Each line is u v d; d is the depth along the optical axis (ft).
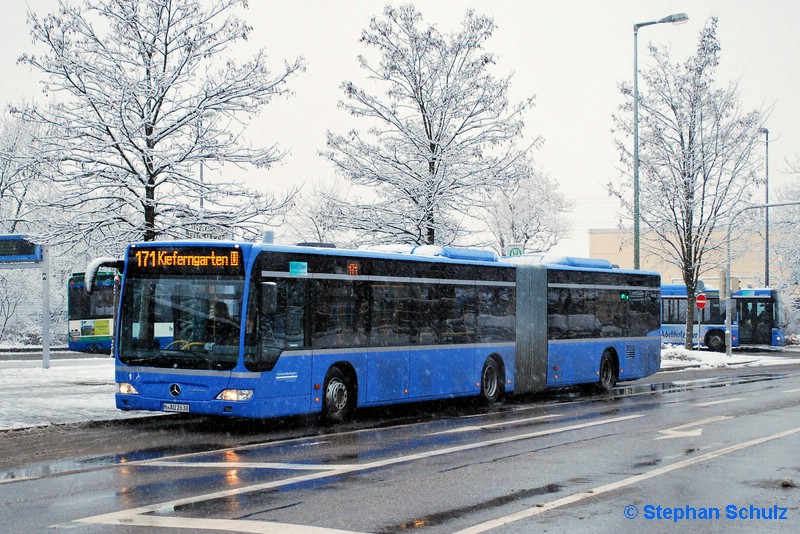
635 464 36.11
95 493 29.53
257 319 45.73
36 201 73.20
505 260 72.95
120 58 74.84
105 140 72.33
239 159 75.00
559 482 31.99
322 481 31.81
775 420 52.06
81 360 100.42
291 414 47.44
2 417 48.85
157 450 40.22
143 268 47.85
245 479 32.17
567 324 71.20
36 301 145.07
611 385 75.92
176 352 46.37
